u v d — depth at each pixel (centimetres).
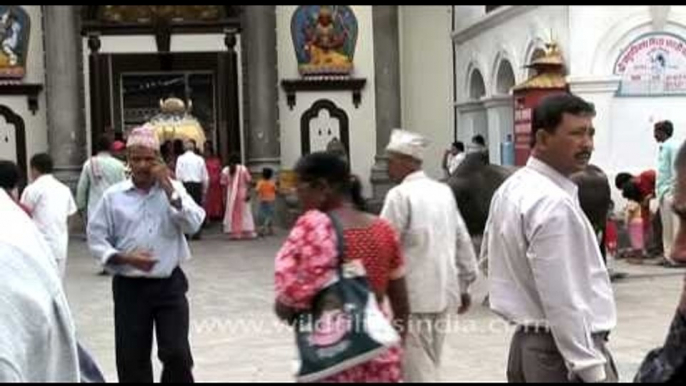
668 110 1630
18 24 2511
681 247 357
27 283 313
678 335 352
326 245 373
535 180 401
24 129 2525
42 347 316
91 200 1452
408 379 630
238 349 912
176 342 624
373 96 2623
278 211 2433
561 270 386
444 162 2223
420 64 2756
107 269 625
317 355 367
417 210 627
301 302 371
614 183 1611
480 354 854
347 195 393
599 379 386
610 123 1614
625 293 1177
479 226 982
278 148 2553
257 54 2531
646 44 1620
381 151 2562
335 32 2606
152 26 2564
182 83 2614
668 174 1355
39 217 958
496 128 2158
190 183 2188
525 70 1897
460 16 2519
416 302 624
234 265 1627
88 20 2539
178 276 636
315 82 2594
